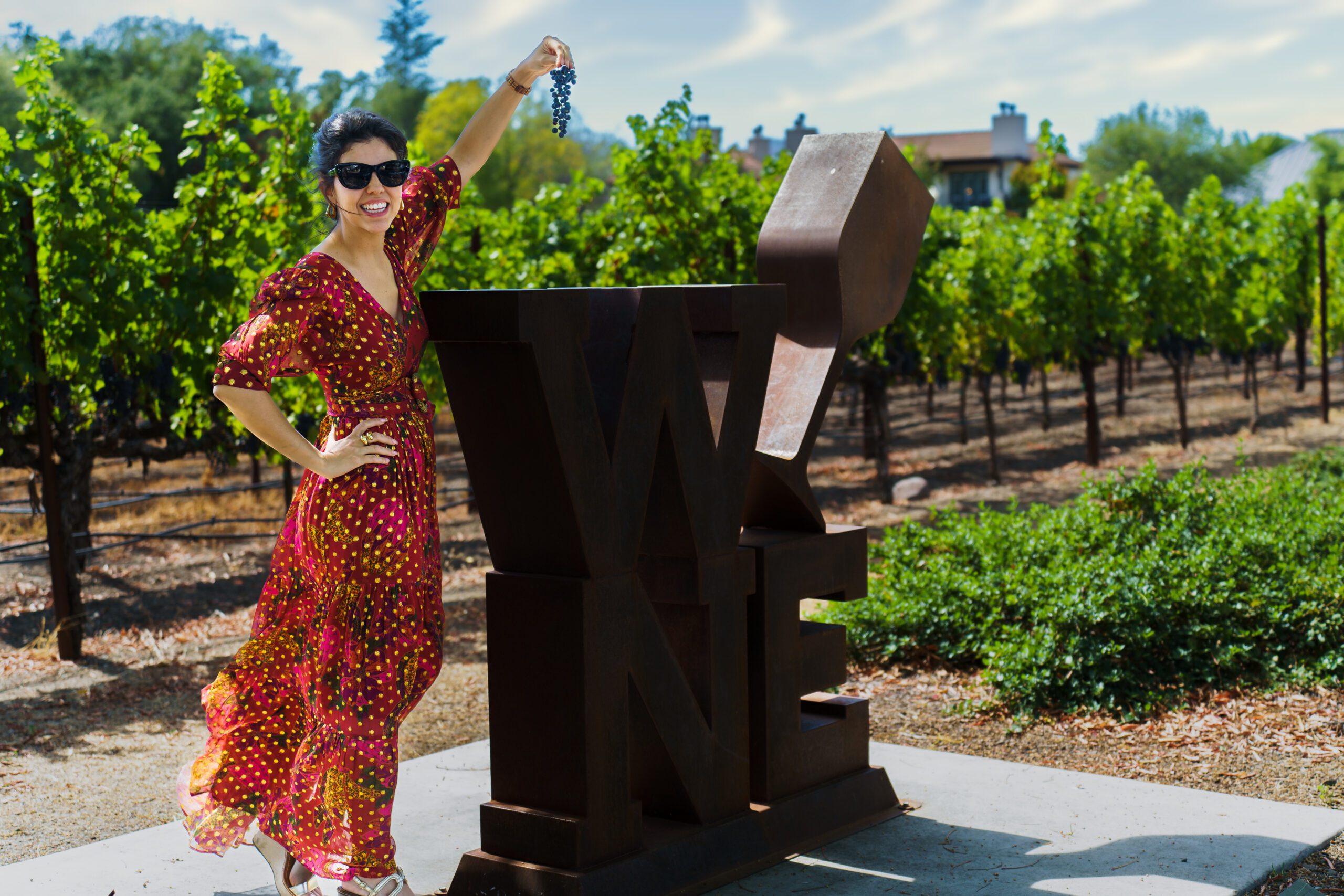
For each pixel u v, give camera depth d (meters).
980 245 15.02
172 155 31.69
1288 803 3.95
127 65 37.12
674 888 3.15
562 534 2.97
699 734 3.30
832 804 3.70
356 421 2.82
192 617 8.70
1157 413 20.50
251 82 38.78
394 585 2.84
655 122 11.05
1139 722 5.05
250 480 15.60
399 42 62.91
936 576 6.34
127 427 7.95
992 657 5.52
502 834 3.14
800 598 3.65
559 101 3.33
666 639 3.23
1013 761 4.72
